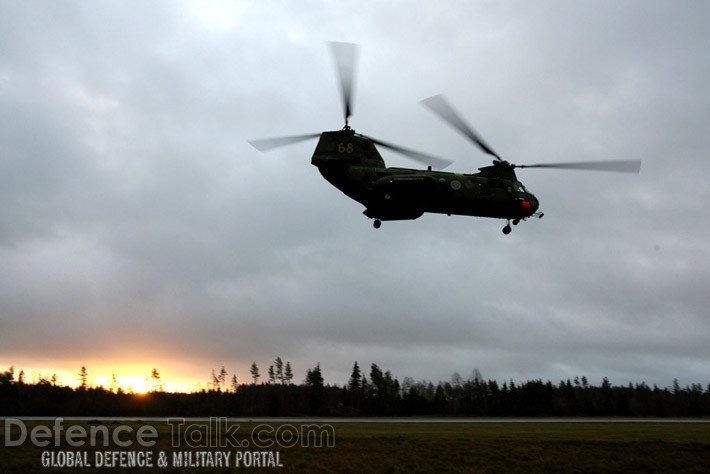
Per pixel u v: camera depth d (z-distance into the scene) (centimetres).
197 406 7762
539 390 11019
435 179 3341
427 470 2862
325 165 3400
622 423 6028
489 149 3600
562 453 3278
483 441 3569
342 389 11306
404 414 9900
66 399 7056
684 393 12281
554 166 3547
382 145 3506
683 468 3112
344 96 3456
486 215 3566
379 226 3550
